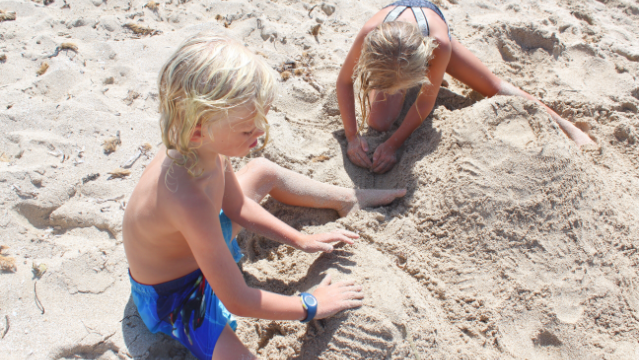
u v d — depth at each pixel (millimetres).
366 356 1692
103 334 1733
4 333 1670
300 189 2154
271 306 1555
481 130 2215
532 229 2008
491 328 1818
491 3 3922
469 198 2070
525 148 2119
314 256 2014
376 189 2367
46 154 2295
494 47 3350
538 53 3387
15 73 2689
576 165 2107
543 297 1882
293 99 2865
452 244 2055
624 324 1812
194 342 1585
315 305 1656
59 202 2121
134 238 1526
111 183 2246
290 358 1716
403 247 2057
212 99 1165
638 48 3535
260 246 2129
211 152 1443
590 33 3639
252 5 3553
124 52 2969
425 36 2275
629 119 2887
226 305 1489
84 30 3102
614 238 2008
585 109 2898
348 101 2562
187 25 3303
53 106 2506
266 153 2451
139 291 1681
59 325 1731
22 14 3145
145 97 2705
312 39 3342
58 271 1867
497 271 1954
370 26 2383
